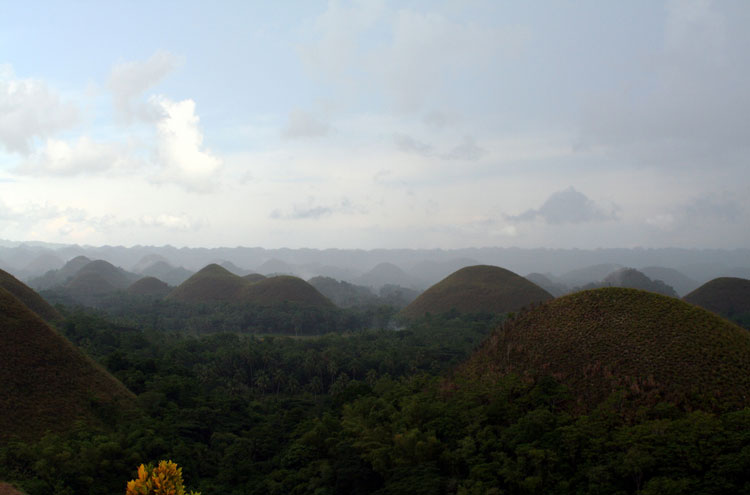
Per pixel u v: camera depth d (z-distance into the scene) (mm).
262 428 52094
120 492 36594
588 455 33562
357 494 35906
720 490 28422
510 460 34281
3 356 51188
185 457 42344
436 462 37000
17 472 36500
